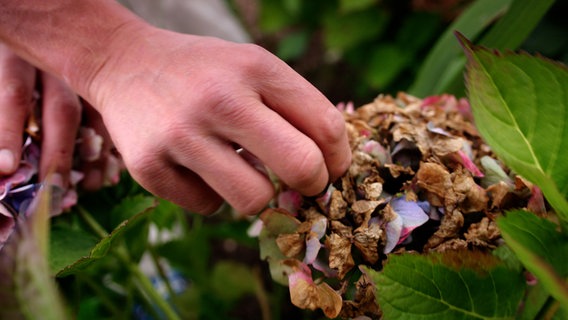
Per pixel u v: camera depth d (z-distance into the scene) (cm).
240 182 37
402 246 38
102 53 40
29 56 43
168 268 75
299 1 133
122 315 56
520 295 36
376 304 36
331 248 36
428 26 110
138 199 49
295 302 36
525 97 33
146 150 37
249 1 182
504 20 51
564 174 34
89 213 50
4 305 24
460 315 35
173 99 36
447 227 37
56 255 44
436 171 37
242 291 68
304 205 39
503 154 34
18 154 44
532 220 34
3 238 41
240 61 36
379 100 45
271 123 35
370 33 115
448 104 45
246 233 64
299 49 140
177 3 107
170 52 38
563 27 70
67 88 47
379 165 39
